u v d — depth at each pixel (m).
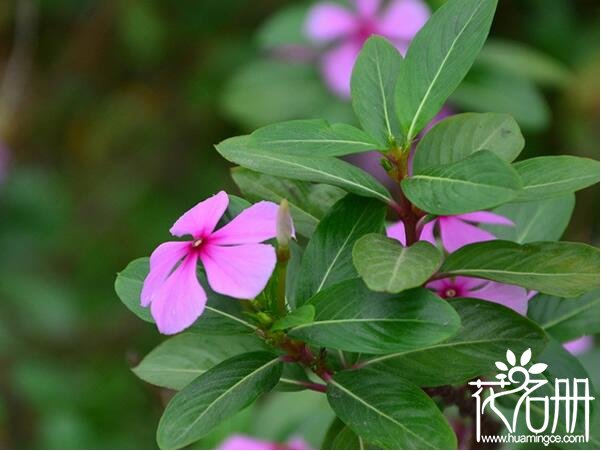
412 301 0.52
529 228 0.63
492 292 0.57
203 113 1.43
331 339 0.53
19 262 1.31
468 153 0.57
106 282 1.36
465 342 0.55
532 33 1.27
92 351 1.29
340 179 0.55
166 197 1.43
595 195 1.24
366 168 1.19
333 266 0.55
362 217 0.56
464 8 0.55
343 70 1.01
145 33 1.44
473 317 0.55
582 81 1.23
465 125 0.57
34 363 1.20
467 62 0.54
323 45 1.09
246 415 0.78
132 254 1.37
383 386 0.54
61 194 1.39
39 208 1.34
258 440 0.79
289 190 0.59
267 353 0.55
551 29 1.26
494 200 0.50
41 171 1.40
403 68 0.55
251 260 0.52
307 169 0.55
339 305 0.53
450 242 0.58
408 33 1.00
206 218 0.54
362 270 0.51
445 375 0.56
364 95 0.57
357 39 1.02
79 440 1.13
